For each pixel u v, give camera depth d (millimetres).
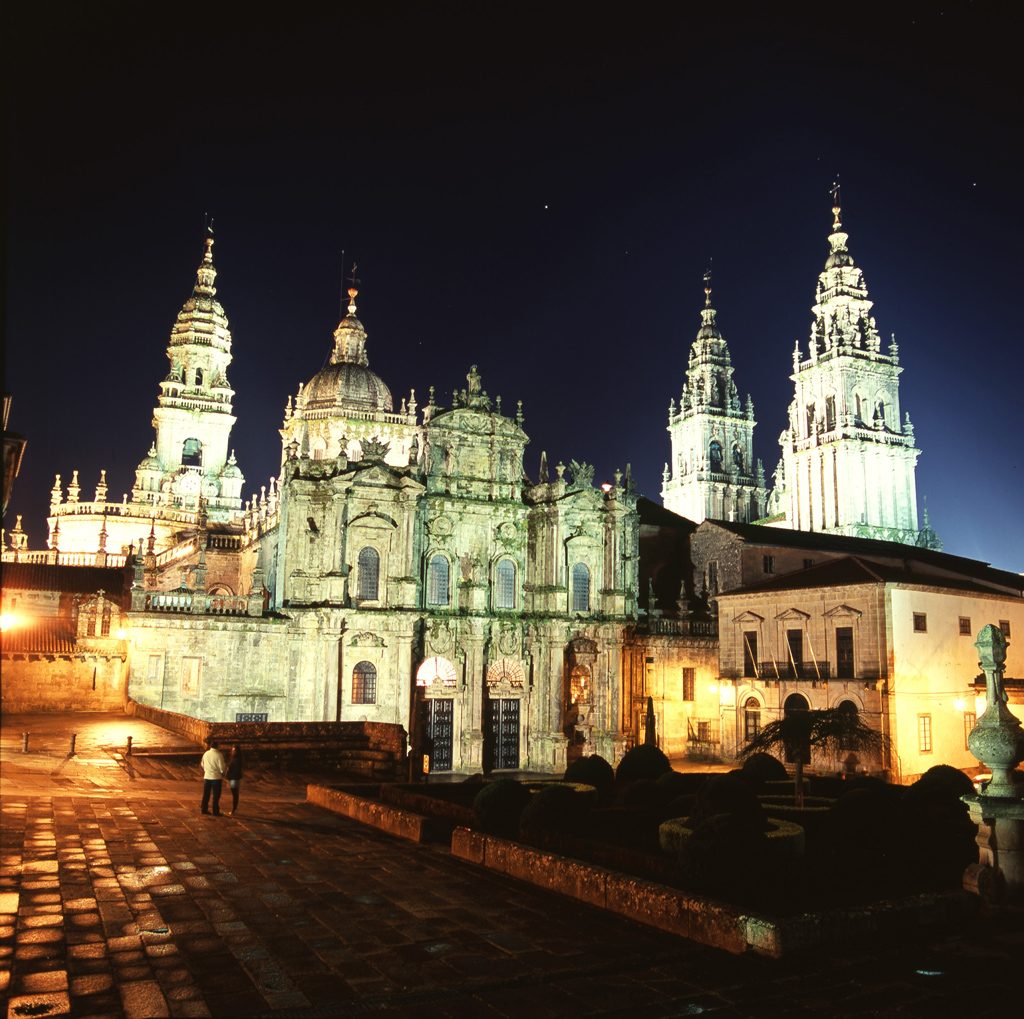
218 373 113812
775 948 14164
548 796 24422
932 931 15633
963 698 65375
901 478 120375
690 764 73250
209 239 117812
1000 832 16812
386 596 68875
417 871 19984
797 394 126312
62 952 13852
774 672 69625
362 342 97500
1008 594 70938
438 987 12812
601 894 17188
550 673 73562
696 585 86250
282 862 20484
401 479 69750
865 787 28078
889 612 62000
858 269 125188
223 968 13344
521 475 77062
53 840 21859
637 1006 12375
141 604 62062
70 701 61219
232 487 109312
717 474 129000
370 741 49781
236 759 27734
